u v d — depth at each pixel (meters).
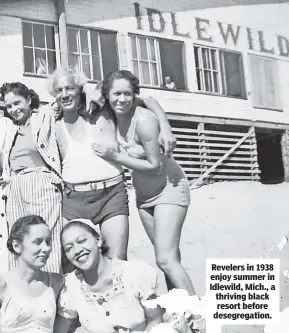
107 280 4.61
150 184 5.07
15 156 5.14
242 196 6.87
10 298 4.68
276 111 7.64
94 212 5.03
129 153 5.08
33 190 5.08
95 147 5.03
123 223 5.00
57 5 6.56
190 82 7.19
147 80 6.98
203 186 7.06
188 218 6.50
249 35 7.54
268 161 7.48
